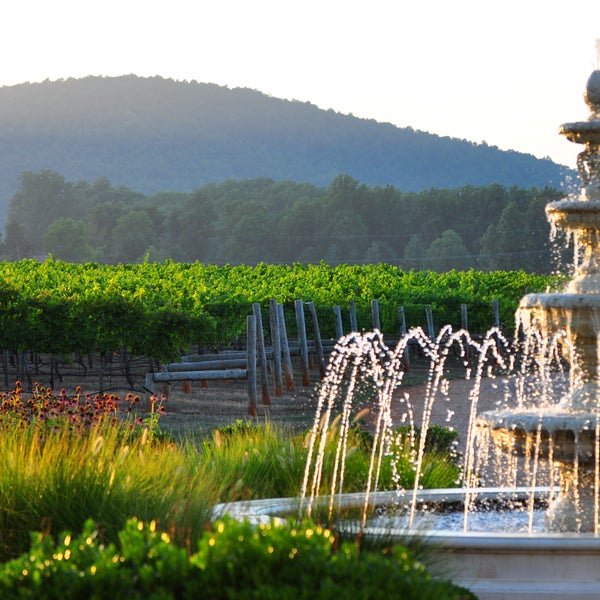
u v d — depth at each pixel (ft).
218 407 95.86
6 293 97.04
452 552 29.30
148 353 95.61
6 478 29.96
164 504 29.86
